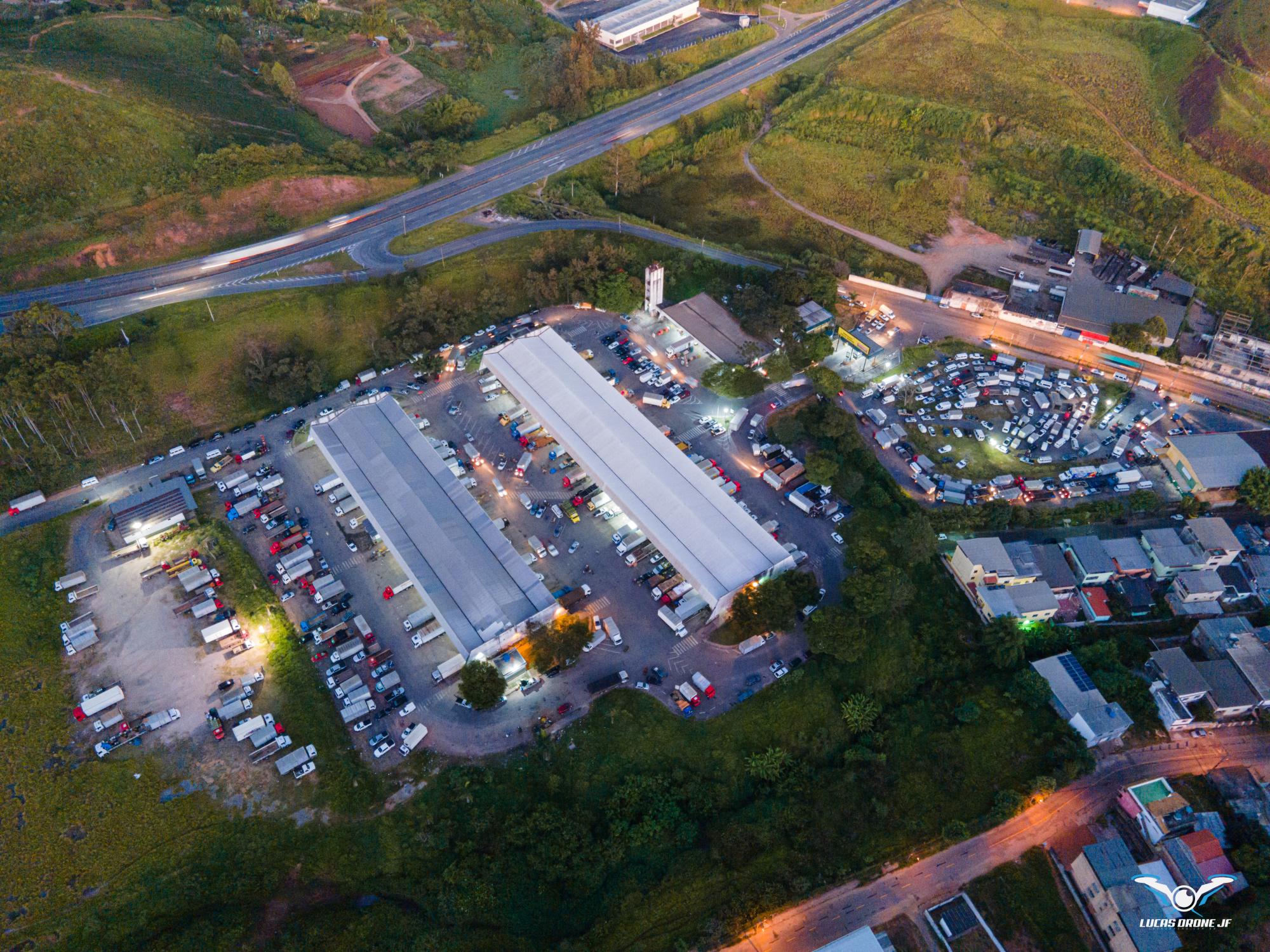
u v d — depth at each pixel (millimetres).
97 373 178625
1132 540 165500
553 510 172125
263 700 141500
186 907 119938
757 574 153250
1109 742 139125
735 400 196875
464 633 145000
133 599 154375
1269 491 168500
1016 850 126875
